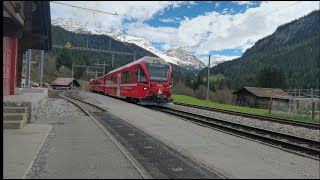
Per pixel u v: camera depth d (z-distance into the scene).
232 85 143.50
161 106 30.23
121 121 17.14
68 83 102.56
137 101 29.41
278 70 111.06
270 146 11.60
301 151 11.66
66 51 134.62
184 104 33.88
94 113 20.72
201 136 13.26
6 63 19.19
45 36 21.73
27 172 7.36
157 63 28.58
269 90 67.31
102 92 52.44
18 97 17.81
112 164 8.35
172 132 14.04
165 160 9.12
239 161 9.25
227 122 18.77
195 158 9.39
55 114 19.44
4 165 7.80
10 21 16.41
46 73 126.25
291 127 18.64
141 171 7.79
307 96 35.31
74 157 8.93
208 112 26.27
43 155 9.06
